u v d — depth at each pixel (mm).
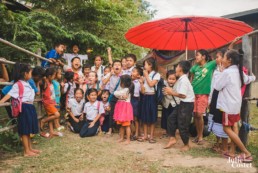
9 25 7301
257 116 7133
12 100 3805
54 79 5641
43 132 5121
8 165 3455
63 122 6207
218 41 5273
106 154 3918
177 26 4961
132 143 4637
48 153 3943
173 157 3795
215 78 4059
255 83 9867
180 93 4109
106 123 5516
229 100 3510
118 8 11180
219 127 3830
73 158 3715
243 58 4055
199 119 4578
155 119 4746
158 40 5508
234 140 3529
